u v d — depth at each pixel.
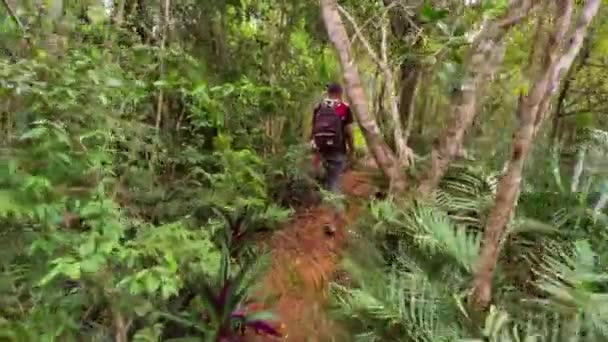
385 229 3.55
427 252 3.16
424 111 5.75
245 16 5.52
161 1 4.73
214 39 5.38
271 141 5.43
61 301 2.46
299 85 5.73
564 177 3.98
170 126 4.53
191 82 4.16
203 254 2.72
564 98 4.98
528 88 2.82
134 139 3.52
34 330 2.28
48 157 2.38
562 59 2.51
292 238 4.43
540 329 2.64
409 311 2.76
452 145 3.84
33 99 2.46
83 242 2.37
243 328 3.07
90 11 3.61
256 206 4.18
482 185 4.06
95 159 2.49
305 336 3.16
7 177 2.28
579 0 3.53
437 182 3.86
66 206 2.44
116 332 2.65
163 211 3.54
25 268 2.44
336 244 4.33
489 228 2.82
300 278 3.85
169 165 4.24
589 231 3.47
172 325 2.96
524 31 4.20
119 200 3.27
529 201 3.70
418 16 4.58
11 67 2.39
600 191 3.81
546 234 3.41
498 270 3.13
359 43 5.05
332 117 5.49
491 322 2.49
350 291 2.96
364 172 6.01
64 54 3.02
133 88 3.32
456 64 4.13
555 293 2.69
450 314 2.69
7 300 2.38
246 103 4.97
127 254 2.35
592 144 4.28
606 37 4.53
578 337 2.45
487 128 5.00
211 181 4.06
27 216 2.34
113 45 3.77
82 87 2.62
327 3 3.80
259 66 5.66
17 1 3.10
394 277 2.95
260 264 3.72
